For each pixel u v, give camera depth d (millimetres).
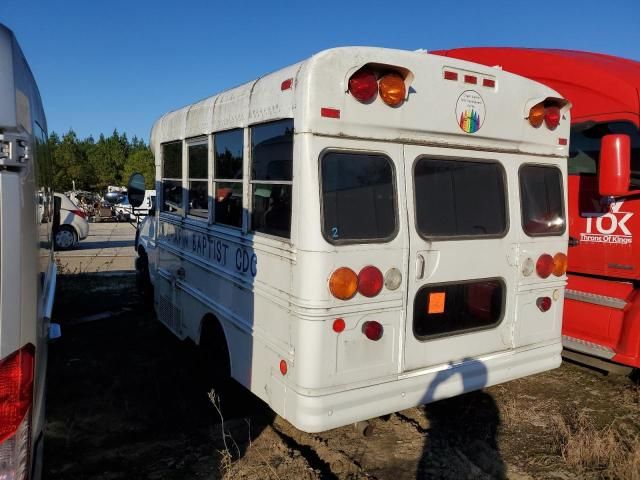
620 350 4590
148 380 5059
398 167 3338
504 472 3561
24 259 1936
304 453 3811
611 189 4082
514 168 3924
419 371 3496
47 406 4500
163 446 3885
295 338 3145
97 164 52344
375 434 4031
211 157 4402
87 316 7324
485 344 3838
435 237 3516
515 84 3830
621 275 4668
